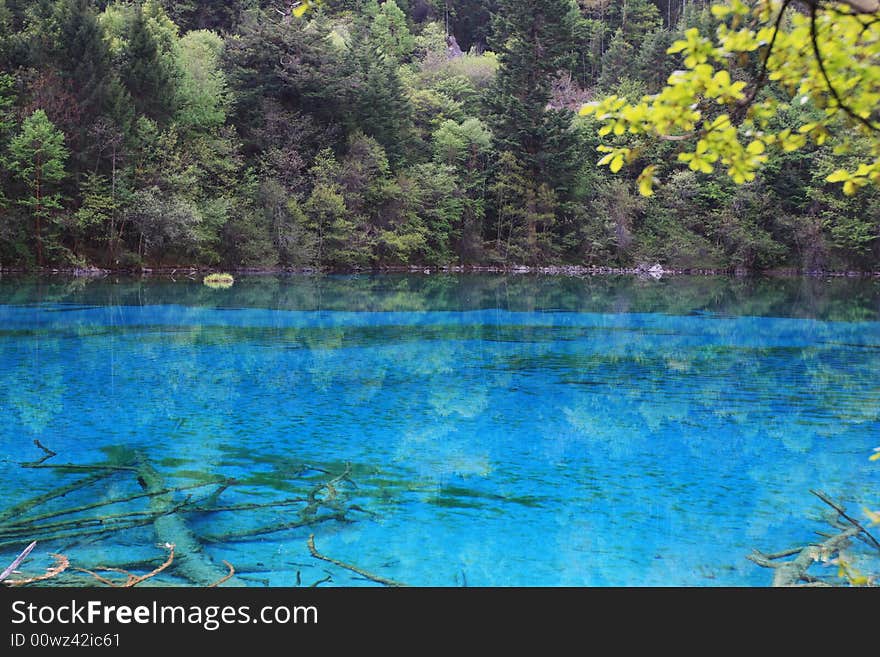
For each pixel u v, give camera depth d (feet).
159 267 115.96
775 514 17.03
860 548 14.94
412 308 68.74
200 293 79.41
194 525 15.99
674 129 7.70
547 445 23.16
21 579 13.16
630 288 103.55
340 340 46.88
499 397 30.48
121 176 107.55
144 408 27.30
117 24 131.13
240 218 123.65
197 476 19.42
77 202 107.76
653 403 29.45
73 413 26.27
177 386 31.45
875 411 28.25
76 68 107.96
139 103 115.55
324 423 25.64
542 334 51.37
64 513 16.39
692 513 17.16
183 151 118.62
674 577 13.76
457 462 21.18
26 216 101.19
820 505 17.66
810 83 7.27
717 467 20.88
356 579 13.64
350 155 139.03
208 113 124.67
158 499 17.46
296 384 32.58
